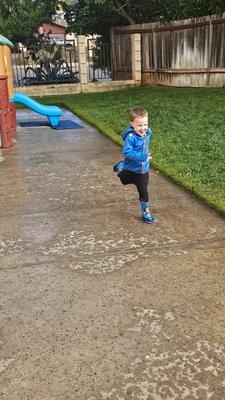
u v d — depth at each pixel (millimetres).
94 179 5344
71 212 4270
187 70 15227
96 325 2512
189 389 2025
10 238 3705
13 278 3047
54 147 7230
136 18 17672
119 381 2084
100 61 18375
